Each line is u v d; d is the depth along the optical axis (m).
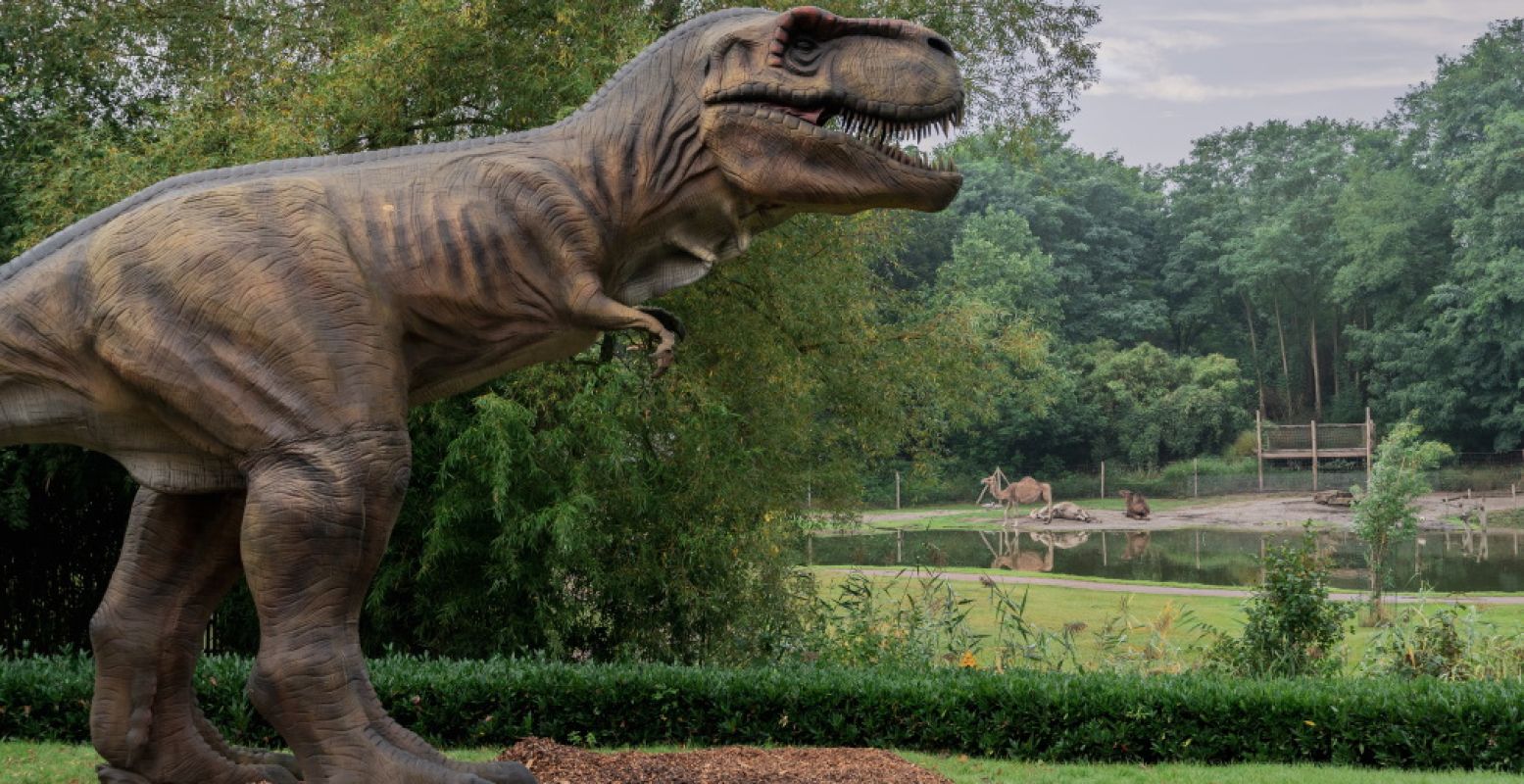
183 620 4.59
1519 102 57.12
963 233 57.97
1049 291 59.56
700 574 11.38
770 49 4.29
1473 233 50.91
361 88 10.36
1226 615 16.52
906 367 13.98
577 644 11.37
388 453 4.09
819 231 12.73
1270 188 65.38
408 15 10.44
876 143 4.24
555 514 9.75
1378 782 7.44
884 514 45.12
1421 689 8.42
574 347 4.47
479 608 10.60
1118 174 72.75
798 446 13.34
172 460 4.28
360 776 3.90
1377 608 15.73
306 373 3.98
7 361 4.12
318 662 3.92
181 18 14.63
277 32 13.87
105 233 4.12
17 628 11.49
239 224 4.07
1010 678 8.63
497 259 4.25
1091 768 7.82
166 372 3.99
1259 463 50.28
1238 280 61.91
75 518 11.98
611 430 10.23
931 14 14.02
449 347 4.36
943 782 6.38
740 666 10.58
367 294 4.15
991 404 16.42
